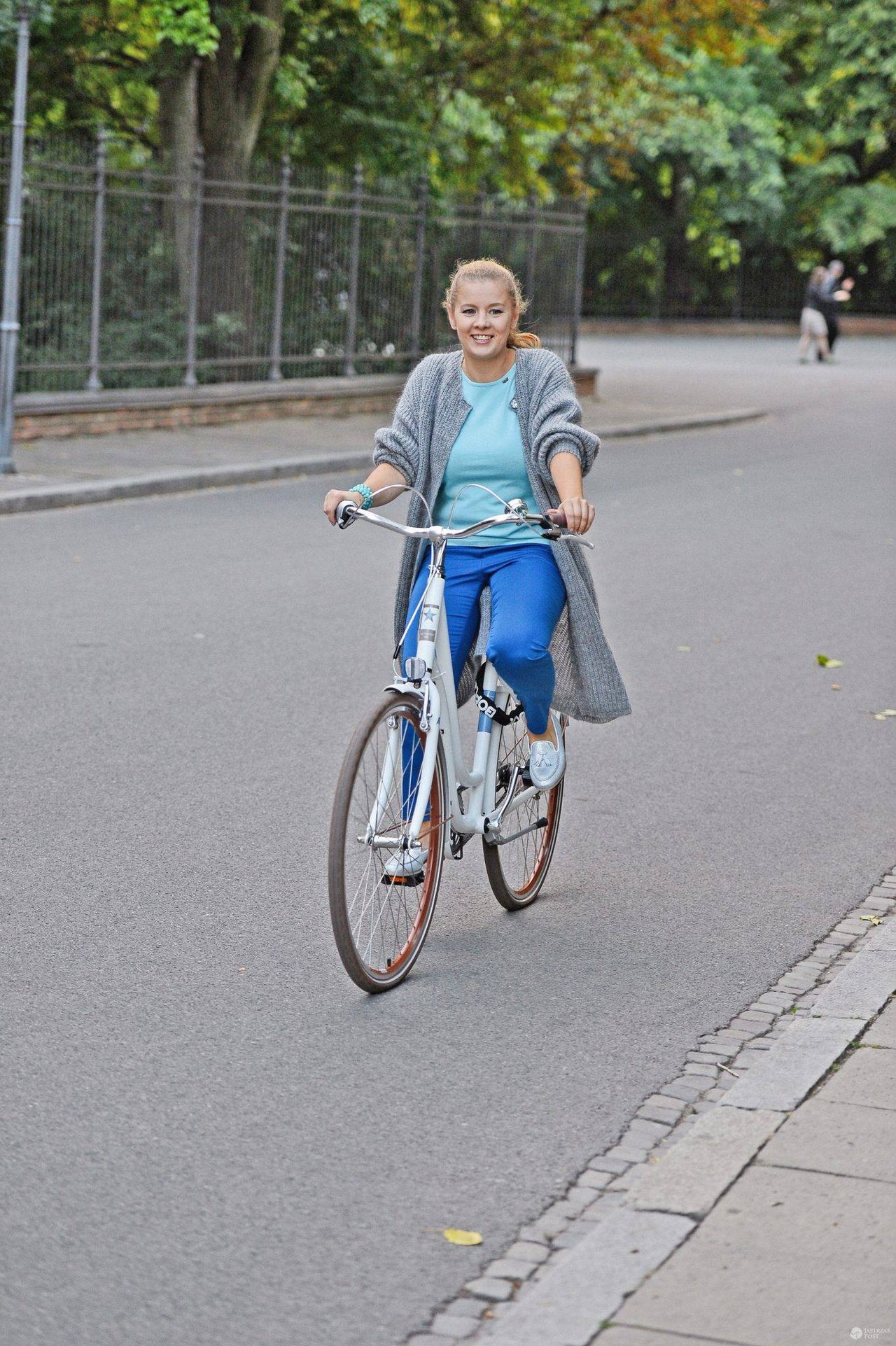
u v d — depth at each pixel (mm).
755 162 56062
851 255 61812
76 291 21141
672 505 18734
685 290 60062
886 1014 5559
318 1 27203
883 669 11172
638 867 7262
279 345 24750
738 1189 4316
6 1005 5496
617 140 35594
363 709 9531
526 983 5949
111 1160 4508
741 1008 5766
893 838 7746
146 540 14977
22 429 20109
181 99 25562
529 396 6027
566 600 6199
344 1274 3998
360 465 21000
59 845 7102
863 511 18797
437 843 6027
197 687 9852
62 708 9250
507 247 29562
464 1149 4664
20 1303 3820
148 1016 5477
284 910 6496
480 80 30250
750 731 9516
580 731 9438
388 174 28422
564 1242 4180
